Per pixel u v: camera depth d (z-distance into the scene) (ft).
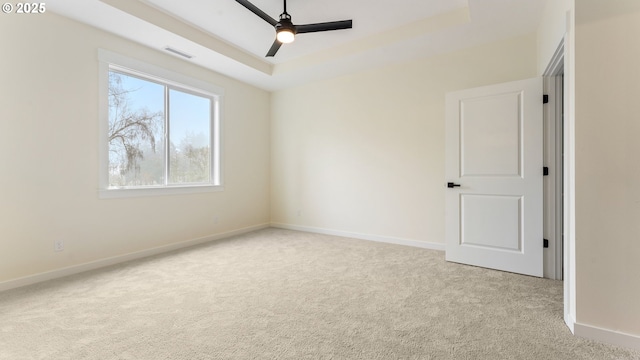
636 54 4.88
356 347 5.07
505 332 5.53
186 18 9.84
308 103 15.37
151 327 5.72
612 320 5.11
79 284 8.00
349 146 13.94
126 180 10.58
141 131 11.03
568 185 5.79
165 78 11.44
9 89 7.73
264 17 8.17
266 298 7.10
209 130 13.73
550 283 8.06
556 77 8.43
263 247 12.08
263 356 4.81
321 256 10.73
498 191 9.17
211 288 7.73
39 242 8.28
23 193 8.00
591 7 5.14
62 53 8.68
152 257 10.64
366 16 9.66
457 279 8.36
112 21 9.00
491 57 10.36
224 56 11.70
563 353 4.87
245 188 15.33
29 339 5.27
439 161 11.56
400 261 10.10
